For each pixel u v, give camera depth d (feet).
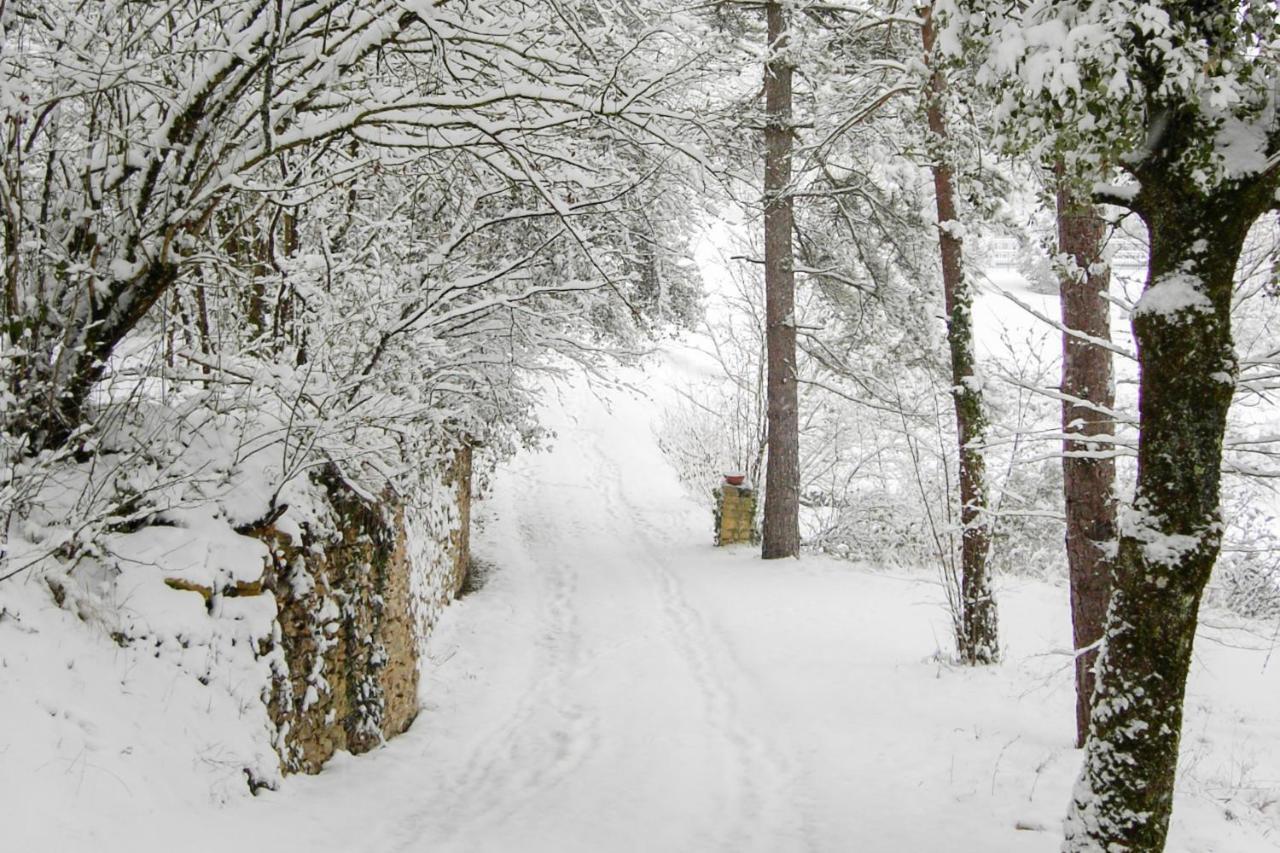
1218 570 43.80
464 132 19.95
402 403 20.90
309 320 21.34
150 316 20.07
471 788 20.97
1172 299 13.33
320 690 19.61
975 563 31.48
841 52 40.16
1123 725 13.85
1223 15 12.36
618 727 26.30
